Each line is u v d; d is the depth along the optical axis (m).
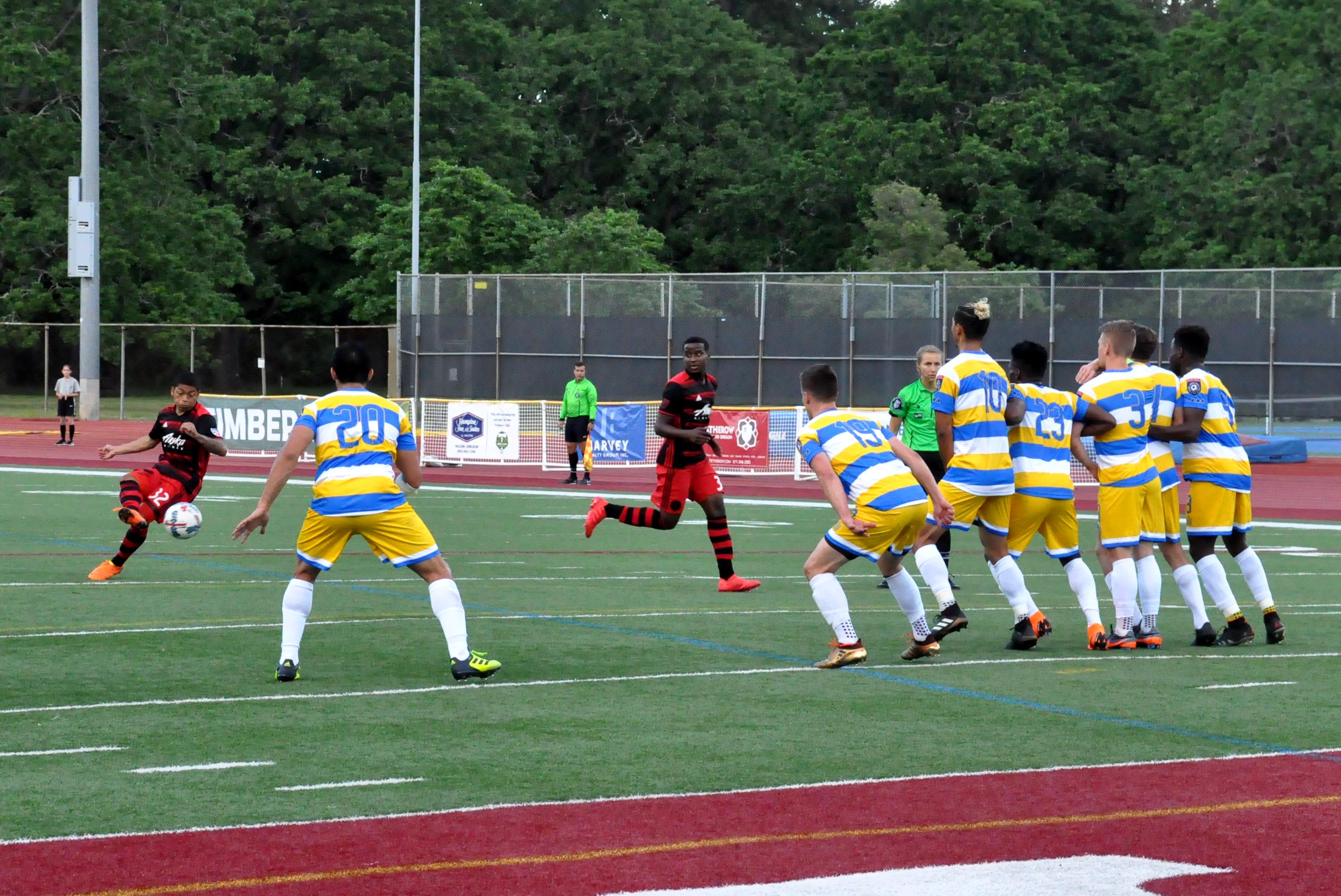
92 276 101.56
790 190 161.38
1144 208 152.62
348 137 158.12
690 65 174.00
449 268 124.50
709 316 81.69
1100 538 23.81
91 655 22.34
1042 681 20.77
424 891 11.62
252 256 158.25
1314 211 133.25
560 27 184.12
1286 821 13.77
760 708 18.81
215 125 138.62
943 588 22.34
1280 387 76.69
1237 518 24.20
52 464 69.25
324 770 15.49
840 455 21.53
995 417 22.72
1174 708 18.89
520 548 38.34
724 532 30.53
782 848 12.84
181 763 15.79
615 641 24.08
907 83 156.25
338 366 20.34
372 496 20.20
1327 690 20.16
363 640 23.88
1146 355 24.00
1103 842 13.05
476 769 15.57
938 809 14.11
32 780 15.01
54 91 132.00
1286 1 146.38
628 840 13.02
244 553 36.03
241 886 11.72
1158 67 163.88
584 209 168.50
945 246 131.88
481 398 82.31
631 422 63.97
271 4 155.88
